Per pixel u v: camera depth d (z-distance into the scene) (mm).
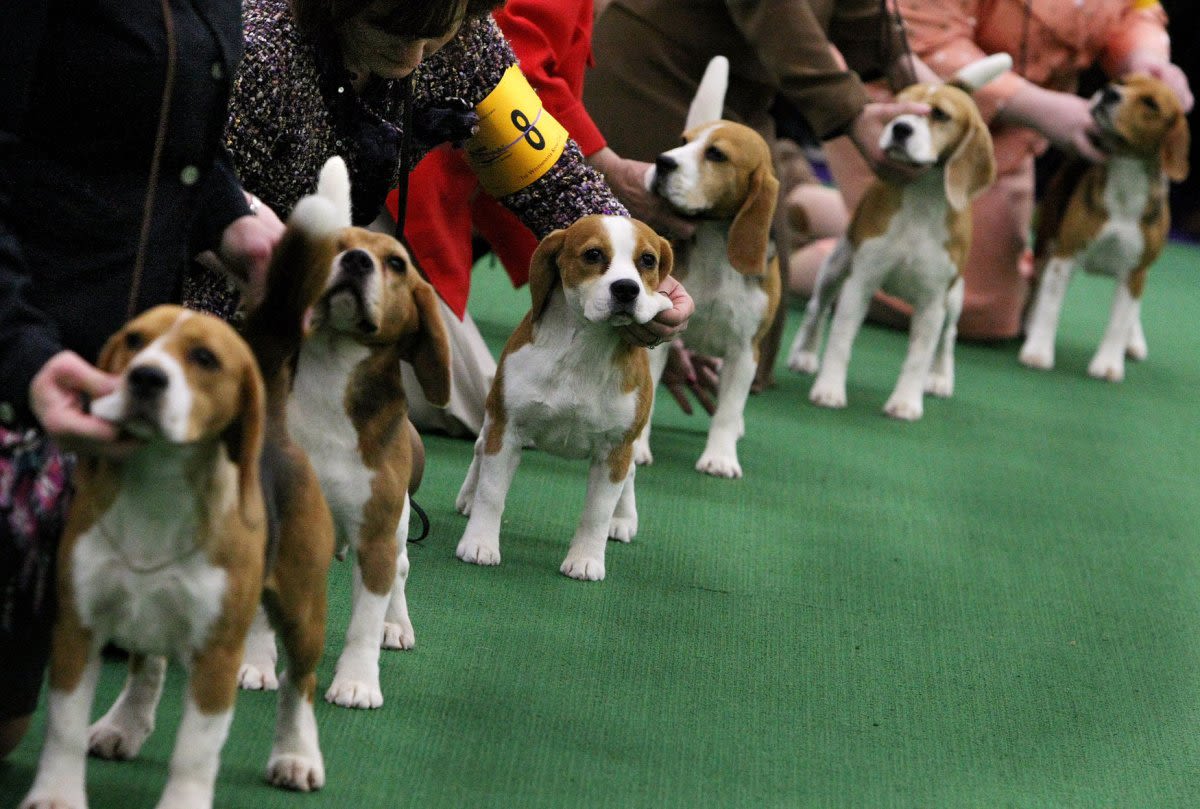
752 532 5102
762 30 6258
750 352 5641
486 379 5637
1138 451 6867
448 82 4145
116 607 2439
